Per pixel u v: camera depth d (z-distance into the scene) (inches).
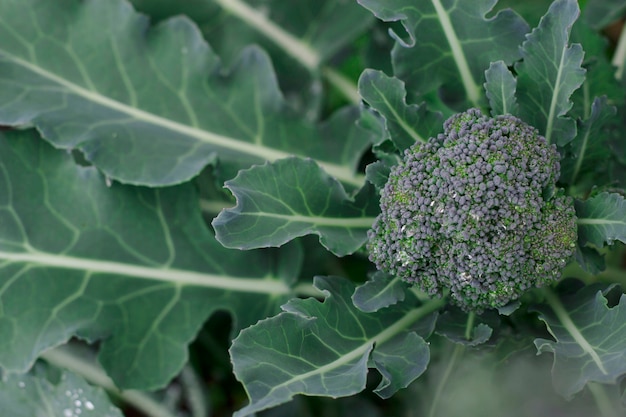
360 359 31.0
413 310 32.9
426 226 31.0
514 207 30.6
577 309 31.9
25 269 33.9
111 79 35.5
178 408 38.2
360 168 37.5
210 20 38.7
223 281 35.6
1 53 34.7
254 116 36.6
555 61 31.4
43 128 34.0
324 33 38.8
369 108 33.0
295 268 35.8
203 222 35.6
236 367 29.7
